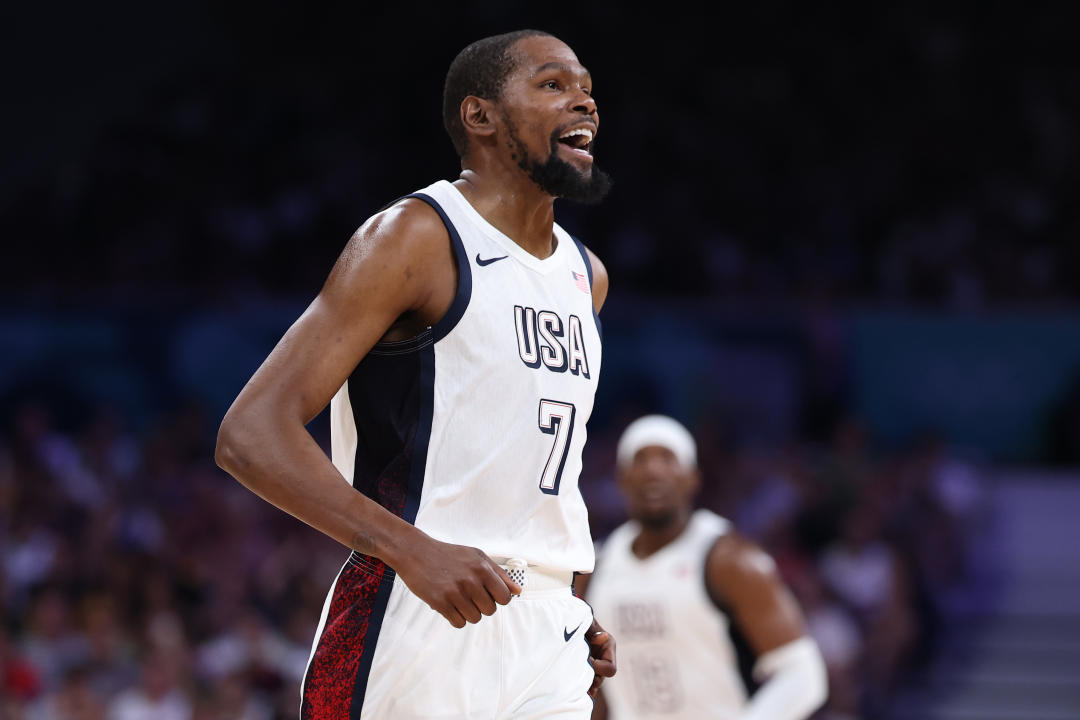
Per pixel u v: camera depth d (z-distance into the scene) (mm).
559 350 8555
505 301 8391
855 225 48688
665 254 46438
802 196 49188
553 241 9195
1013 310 41844
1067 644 34938
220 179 48906
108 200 47719
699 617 16781
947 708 32656
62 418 37188
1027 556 38125
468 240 8398
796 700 16234
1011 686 33375
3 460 34031
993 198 48750
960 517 36875
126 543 32219
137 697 26250
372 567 8219
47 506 32781
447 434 8172
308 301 38906
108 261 46594
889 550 33094
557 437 8453
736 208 48656
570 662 8477
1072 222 48125
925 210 49000
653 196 48438
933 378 40531
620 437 37000
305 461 7516
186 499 34000
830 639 29688
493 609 7434
